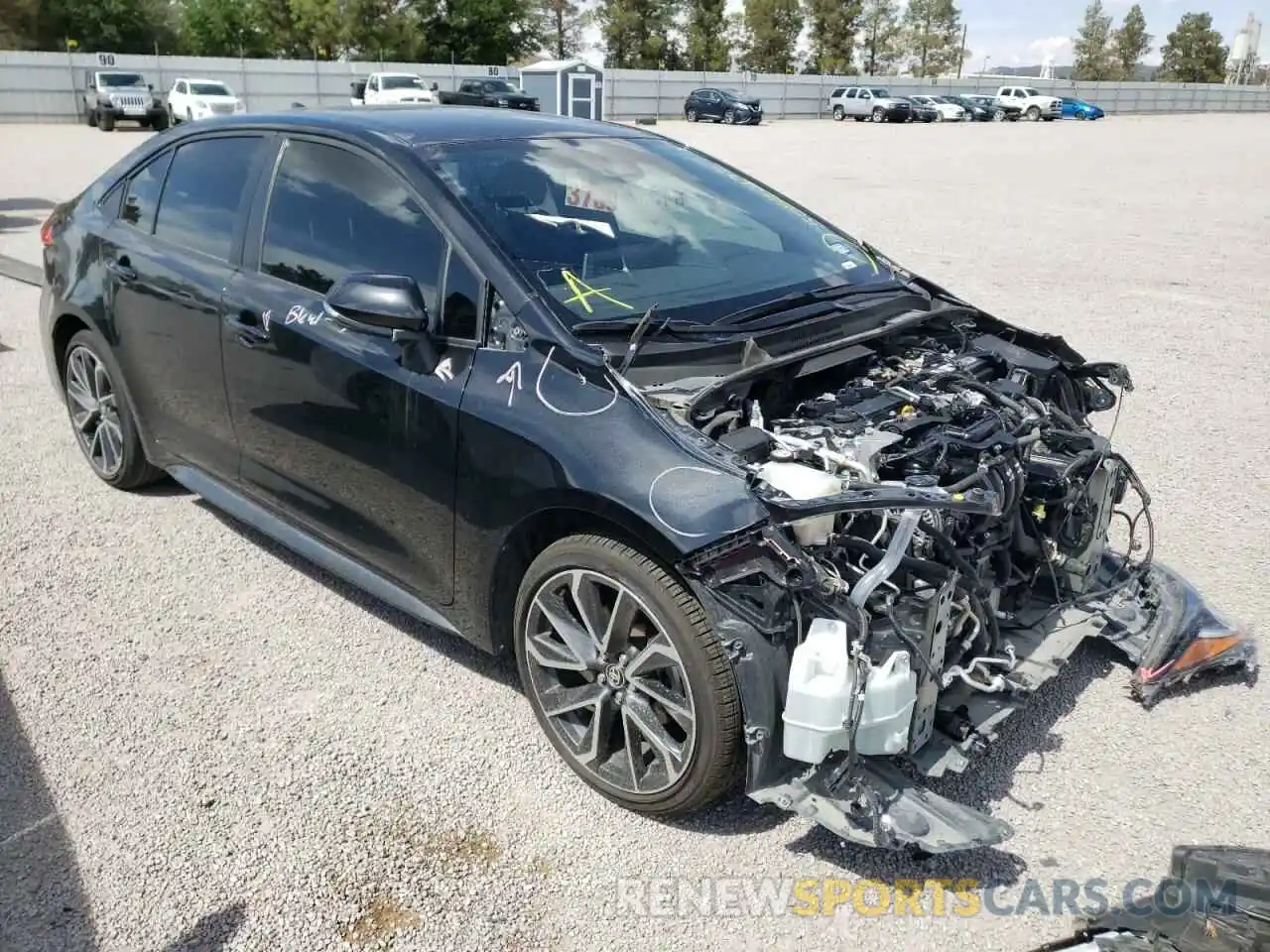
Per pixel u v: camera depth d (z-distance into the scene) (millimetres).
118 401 4887
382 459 3482
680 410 2939
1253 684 3691
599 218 3715
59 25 56500
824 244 4188
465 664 3807
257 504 4254
